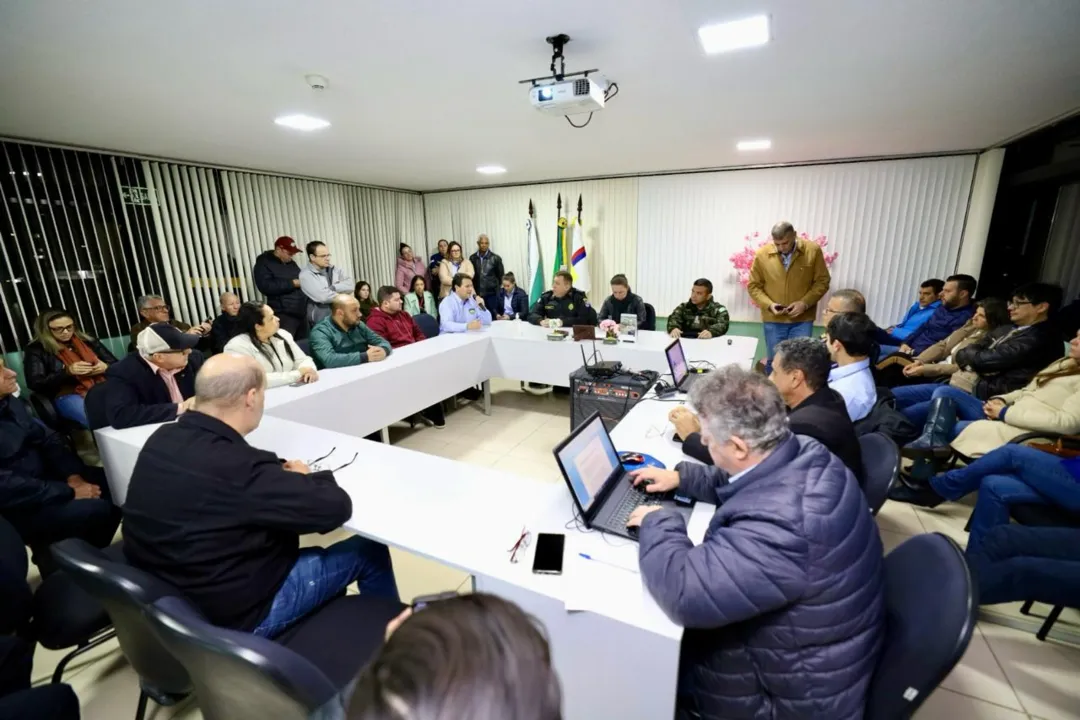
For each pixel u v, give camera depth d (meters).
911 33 1.80
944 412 2.55
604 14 1.63
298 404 2.39
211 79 2.20
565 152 4.14
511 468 3.02
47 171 3.54
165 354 2.14
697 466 1.43
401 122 3.04
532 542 1.22
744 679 0.95
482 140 3.60
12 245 3.40
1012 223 3.95
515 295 6.12
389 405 2.97
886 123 3.19
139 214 4.10
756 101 2.67
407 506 1.40
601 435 1.51
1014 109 2.85
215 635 0.79
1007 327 2.81
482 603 0.42
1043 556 1.50
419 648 0.37
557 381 3.70
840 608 0.85
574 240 5.90
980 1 1.56
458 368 3.56
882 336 3.92
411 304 5.86
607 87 2.38
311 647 1.17
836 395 1.56
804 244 4.20
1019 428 2.10
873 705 0.89
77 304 3.77
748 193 5.10
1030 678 1.51
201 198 4.51
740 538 0.88
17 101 2.44
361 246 6.17
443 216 6.87
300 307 4.70
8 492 1.66
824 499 0.89
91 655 1.65
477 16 1.64
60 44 1.77
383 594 1.52
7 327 3.40
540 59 2.03
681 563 0.94
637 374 3.00
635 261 5.81
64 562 0.98
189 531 1.10
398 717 0.32
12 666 1.08
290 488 1.17
